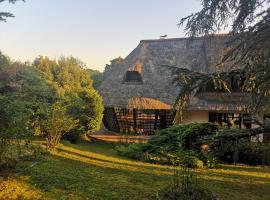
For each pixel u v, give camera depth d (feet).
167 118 77.77
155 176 38.37
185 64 83.20
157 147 53.21
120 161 48.49
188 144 49.93
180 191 27.94
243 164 50.78
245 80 24.25
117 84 85.40
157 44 91.40
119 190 31.60
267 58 21.75
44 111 48.75
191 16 24.82
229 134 28.78
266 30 21.43
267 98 22.45
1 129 27.84
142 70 85.71
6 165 34.60
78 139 70.44
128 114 80.38
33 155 42.32
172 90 78.74
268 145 31.04
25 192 28.60
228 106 69.31
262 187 36.63
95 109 72.43
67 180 33.47
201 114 75.25
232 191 34.30
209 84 27.66
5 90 28.86
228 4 23.82
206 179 38.83
